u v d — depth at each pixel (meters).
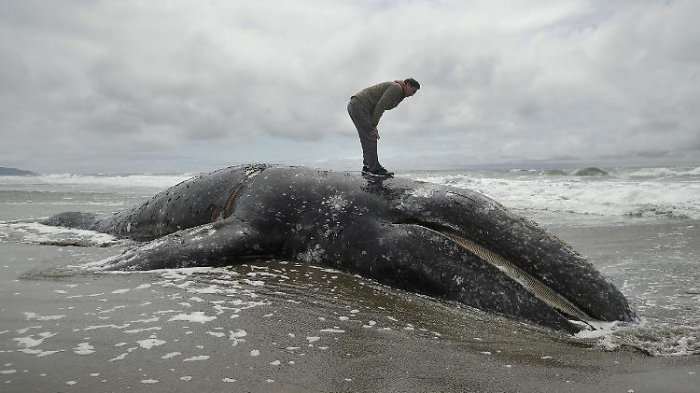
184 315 4.21
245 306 4.54
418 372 3.28
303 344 3.70
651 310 4.81
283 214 6.45
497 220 5.39
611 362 3.51
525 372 3.31
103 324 3.93
